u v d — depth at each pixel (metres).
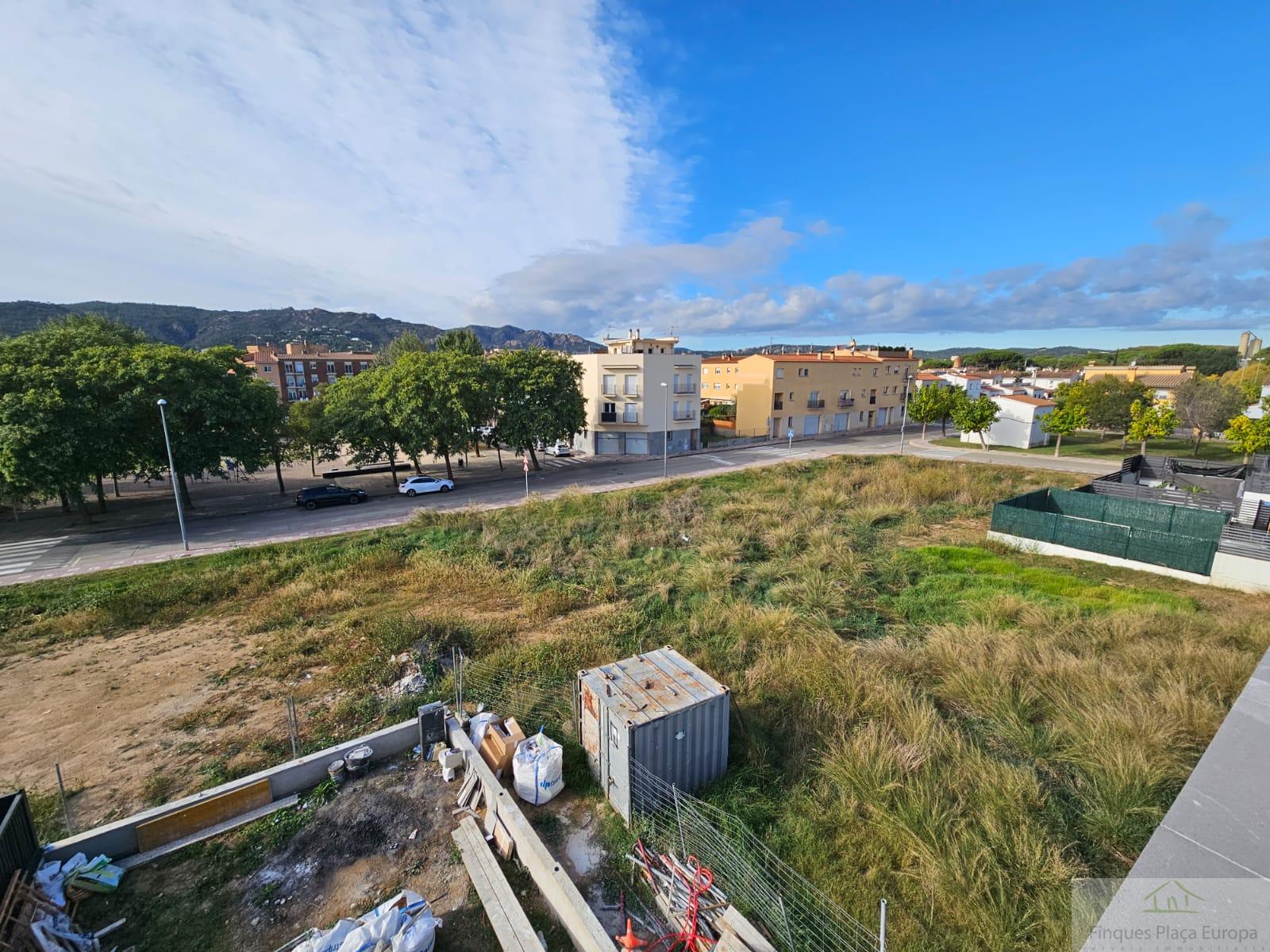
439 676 10.97
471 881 6.25
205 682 10.98
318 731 9.18
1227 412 35.47
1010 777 7.23
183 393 24.16
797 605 14.29
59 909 5.63
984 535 20.86
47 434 20.34
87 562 19.41
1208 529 18.16
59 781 7.14
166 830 6.71
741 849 6.48
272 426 28.61
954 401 47.88
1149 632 11.96
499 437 35.16
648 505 26.30
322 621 13.97
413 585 16.48
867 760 7.59
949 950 5.28
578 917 5.35
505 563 18.28
